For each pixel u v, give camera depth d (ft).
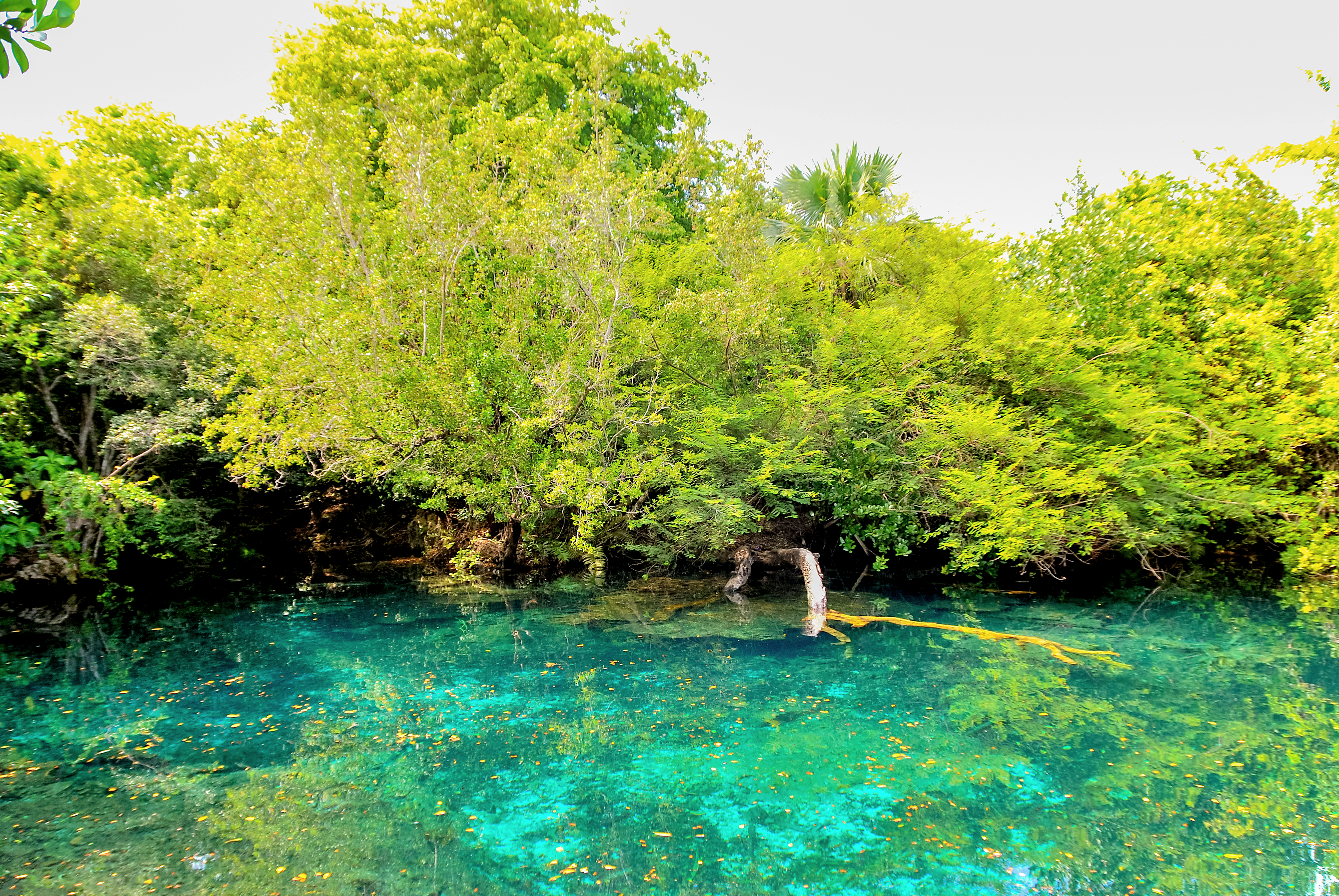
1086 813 15.55
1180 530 37.60
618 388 42.22
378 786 17.17
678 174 47.85
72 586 39.47
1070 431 36.86
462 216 38.42
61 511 34.58
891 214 49.14
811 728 20.48
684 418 41.04
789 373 43.06
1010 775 17.37
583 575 45.14
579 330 40.70
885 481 38.50
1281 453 35.53
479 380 37.60
